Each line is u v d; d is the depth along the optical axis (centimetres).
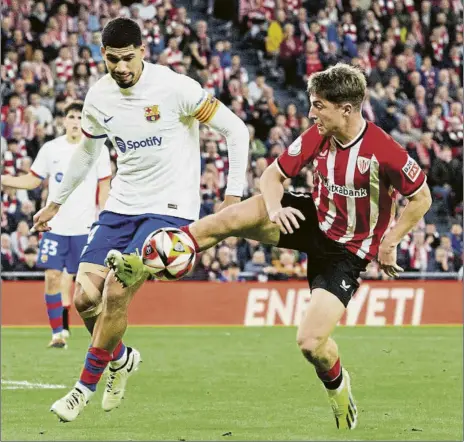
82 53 3662
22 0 3706
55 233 2162
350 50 4131
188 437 1143
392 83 4031
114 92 1219
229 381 1703
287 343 2491
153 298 3103
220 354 2202
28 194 3212
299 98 4078
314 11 4203
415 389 1619
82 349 2250
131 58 1173
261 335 2747
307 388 1608
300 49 4106
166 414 1327
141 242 1201
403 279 3434
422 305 3244
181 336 2698
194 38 3931
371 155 1103
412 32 4231
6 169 3375
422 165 3825
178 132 1234
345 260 1146
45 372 1820
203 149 3519
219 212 1131
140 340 2567
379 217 1146
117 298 1152
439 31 4262
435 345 2478
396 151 1102
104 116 1228
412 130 3934
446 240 3522
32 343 2405
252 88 3875
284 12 4166
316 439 1134
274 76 4097
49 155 2094
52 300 2255
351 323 3195
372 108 3931
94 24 3778
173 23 3912
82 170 1304
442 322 3256
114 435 1157
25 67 3559
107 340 1170
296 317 3159
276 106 3903
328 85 1079
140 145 1222
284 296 3159
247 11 4144
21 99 3494
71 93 3550
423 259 3472
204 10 4203
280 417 1303
